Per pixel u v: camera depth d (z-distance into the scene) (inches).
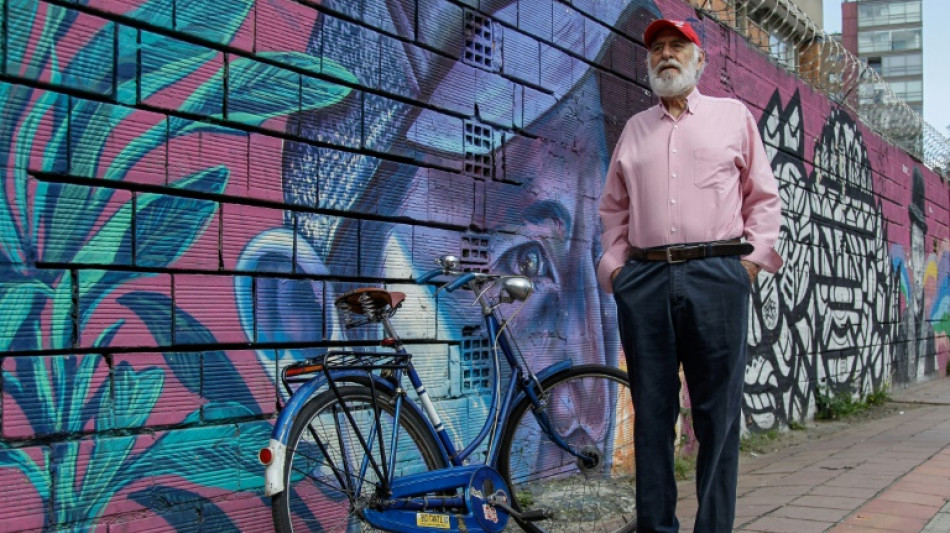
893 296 461.7
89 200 100.3
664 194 105.1
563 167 187.6
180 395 108.5
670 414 106.4
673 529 107.3
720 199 104.0
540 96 181.6
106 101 102.5
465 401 152.1
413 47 147.9
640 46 221.3
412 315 143.8
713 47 262.4
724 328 101.6
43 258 96.0
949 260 601.6
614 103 208.5
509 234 169.5
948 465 205.6
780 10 333.7
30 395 94.5
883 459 220.8
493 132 166.9
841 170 382.0
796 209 325.1
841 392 365.7
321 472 109.7
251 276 117.9
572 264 188.7
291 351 122.7
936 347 556.4
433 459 114.2
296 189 124.4
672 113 109.0
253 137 118.7
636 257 108.5
